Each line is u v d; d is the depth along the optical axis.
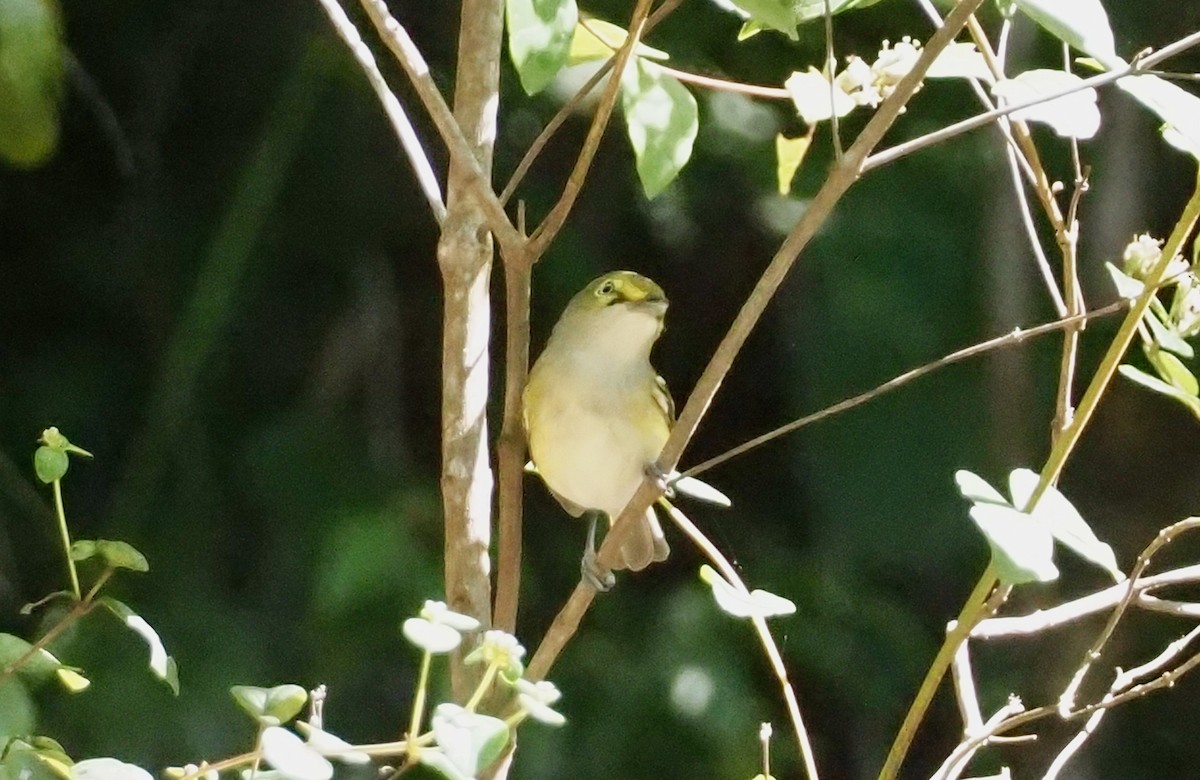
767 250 7.51
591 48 7.05
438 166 7.50
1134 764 7.56
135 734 7.38
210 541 7.47
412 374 7.55
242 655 7.44
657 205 7.49
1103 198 7.47
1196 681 7.57
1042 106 7.00
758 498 7.55
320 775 6.74
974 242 7.48
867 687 7.50
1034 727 7.54
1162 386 6.97
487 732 6.73
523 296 7.00
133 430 7.50
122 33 7.50
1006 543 6.88
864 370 7.49
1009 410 7.48
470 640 7.01
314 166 7.50
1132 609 7.52
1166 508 7.57
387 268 7.54
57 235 7.51
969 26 7.02
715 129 7.43
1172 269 6.98
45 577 7.46
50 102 7.01
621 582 7.53
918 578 7.53
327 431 7.50
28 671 7.00
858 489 7.50
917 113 7.46
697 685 7.46
